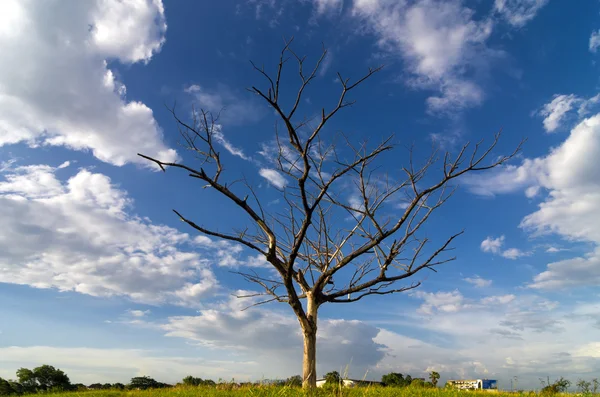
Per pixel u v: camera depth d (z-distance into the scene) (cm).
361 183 1209
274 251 1155
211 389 1252
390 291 1370
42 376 2436
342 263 1219
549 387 1398
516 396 1350
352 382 1151
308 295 1254
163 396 1277
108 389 1609
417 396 1196
